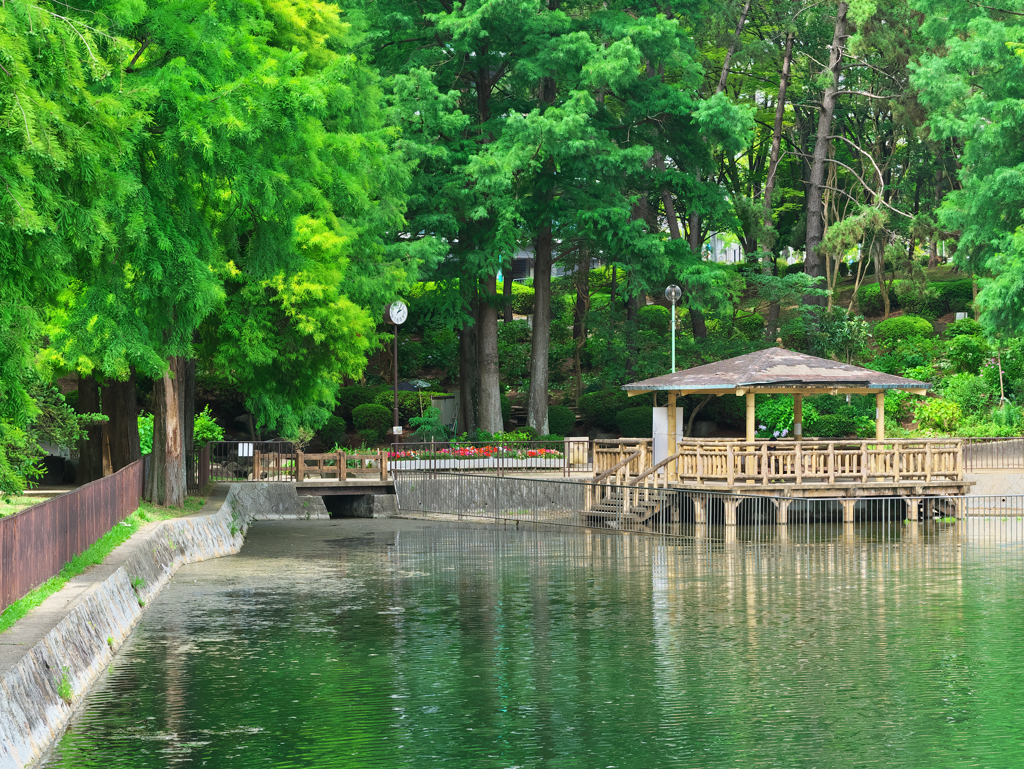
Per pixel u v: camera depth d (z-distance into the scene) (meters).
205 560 24.92
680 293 37.97
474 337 55.72
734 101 63.38
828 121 55.38
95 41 13.14
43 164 11.45
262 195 19.08
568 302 62.88
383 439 47.91
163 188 17.34
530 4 41.09
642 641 15.62
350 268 31.23
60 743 10.74
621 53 41.56
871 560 24.22
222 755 10.41
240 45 20.42
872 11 50.22
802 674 13.61
